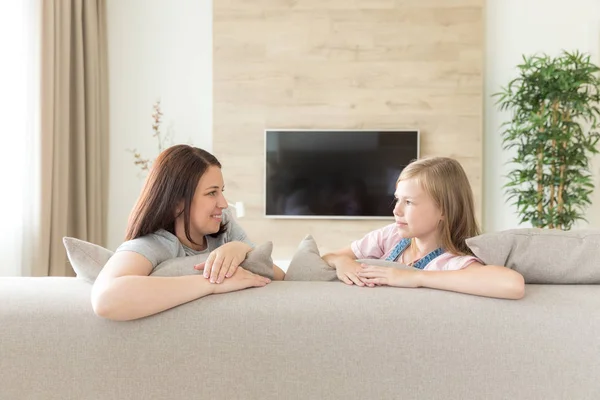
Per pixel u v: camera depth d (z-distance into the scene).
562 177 4.93
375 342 1.52
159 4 5.57
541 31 5.39
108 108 5.48
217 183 1.81
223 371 1.53
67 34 4.75
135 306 1.47
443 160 1.86
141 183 5.60
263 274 1.71
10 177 4.27
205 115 5.59
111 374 1.53
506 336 1.51
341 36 5.36
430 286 1.61
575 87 4.82
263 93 5.39
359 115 5.36
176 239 1.79
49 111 4.49
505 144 5.43
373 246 2.24
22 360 1.53
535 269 1.67
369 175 5.34
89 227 5.10
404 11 5.32
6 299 1.57
